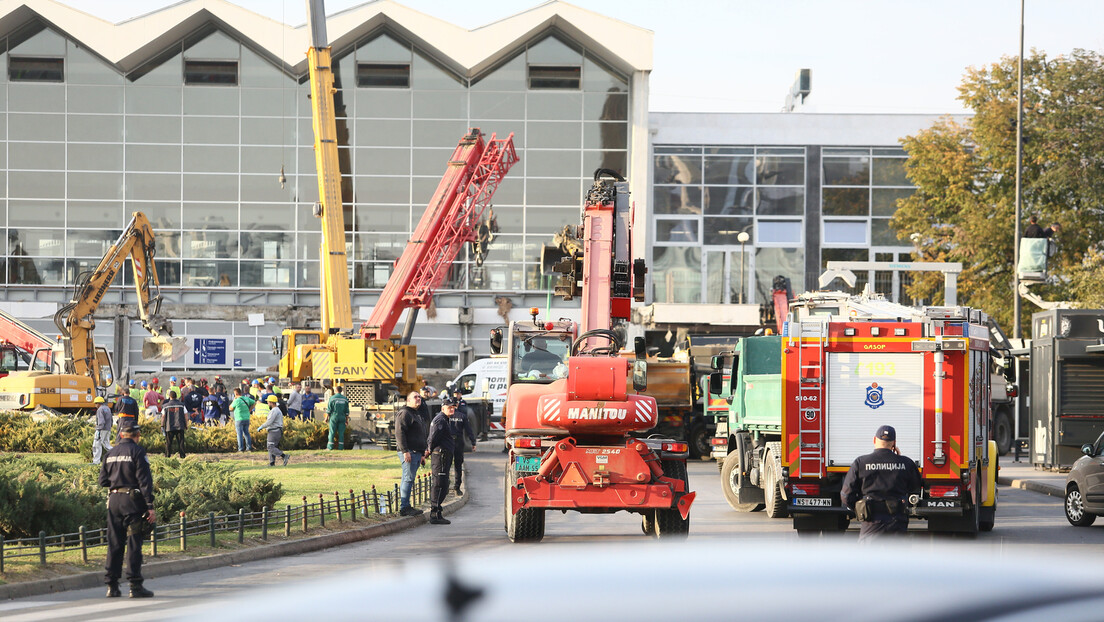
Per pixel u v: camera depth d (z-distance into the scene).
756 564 8.33
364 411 147.50
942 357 64.56
